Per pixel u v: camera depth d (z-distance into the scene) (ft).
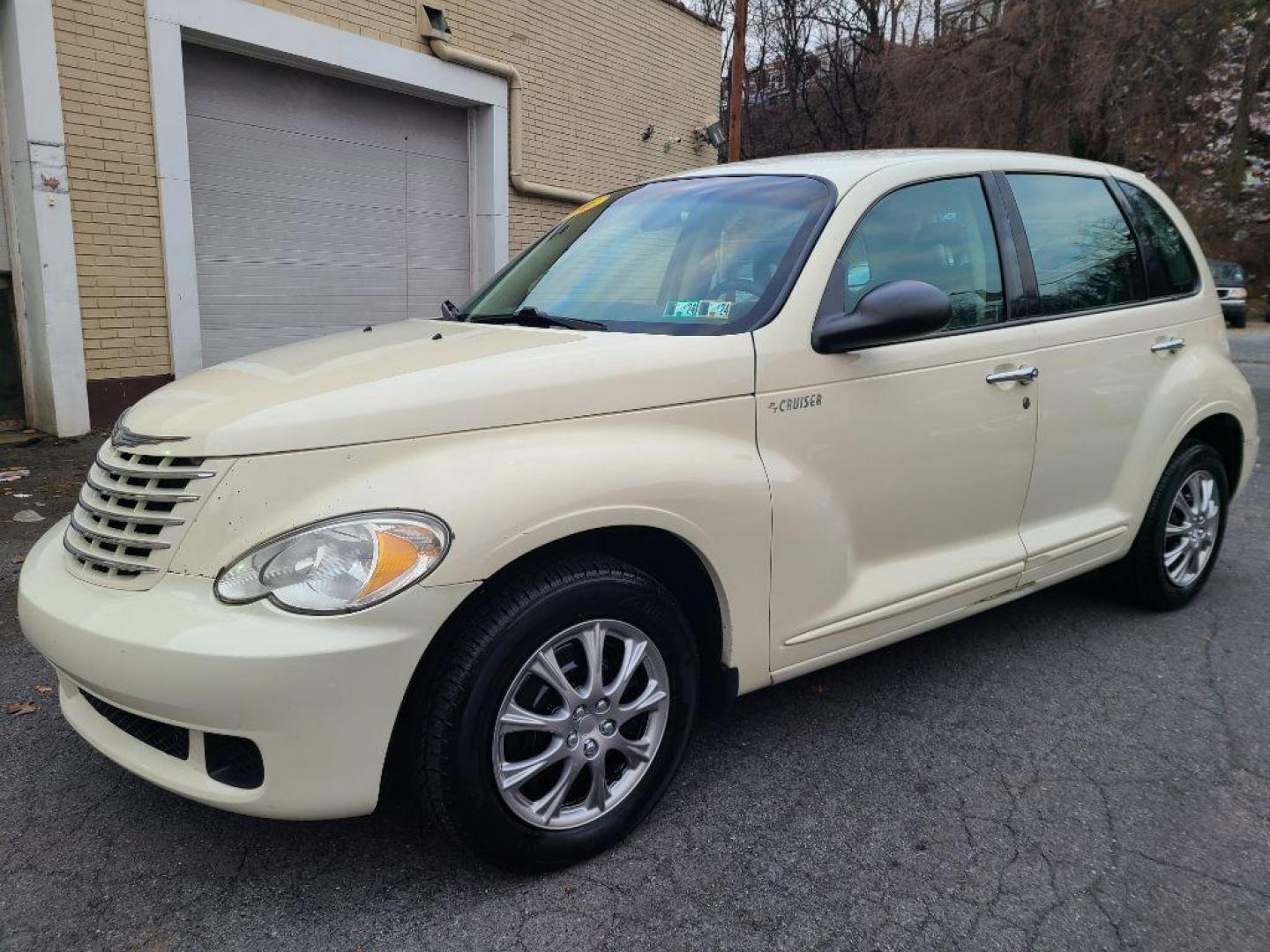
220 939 6.81
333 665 6.26
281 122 27.43
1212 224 85.92
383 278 31.50
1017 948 6.89
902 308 8.37
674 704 8.07
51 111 21.08
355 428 6.77
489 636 6.83
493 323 9.99
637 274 9.87
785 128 102.99
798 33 96.22
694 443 8.02
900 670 11.63
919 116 74.43
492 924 7.01
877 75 91.09
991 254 10.68
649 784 8.03
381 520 6.52
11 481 18.67
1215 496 13.87
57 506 17.22
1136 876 7.72
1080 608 13.85
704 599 8.50
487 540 6.63
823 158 10.71
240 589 6.42
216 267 26.45
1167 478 12.87
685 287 9.36
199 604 6.47
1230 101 79.15
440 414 6.99
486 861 7.25
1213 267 76.38
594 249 10.62
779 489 8.42
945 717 10.41
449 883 7.47
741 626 8.39
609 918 7.11
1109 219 12.51
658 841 8.07
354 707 6.39
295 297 28.78
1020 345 10.55
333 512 6.54
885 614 9.48
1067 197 12.00
